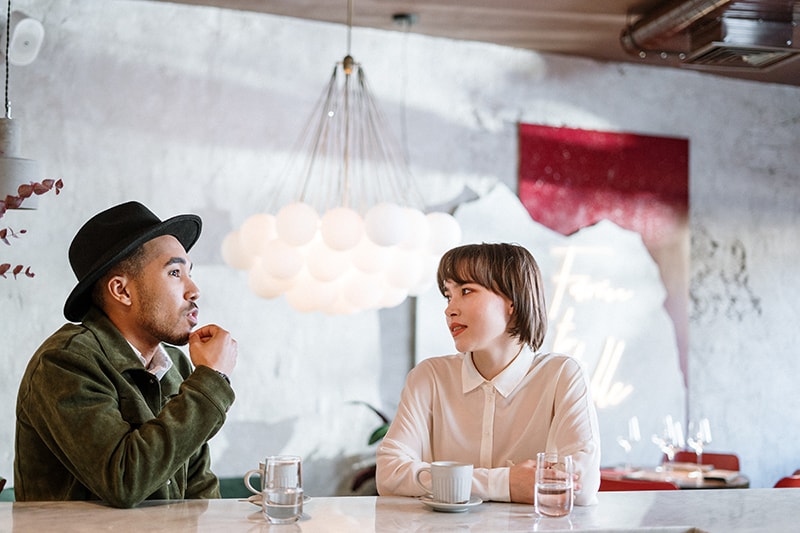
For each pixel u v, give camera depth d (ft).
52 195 13.98
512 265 6.98
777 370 18.67
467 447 7.25
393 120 16.02
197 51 14.85
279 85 15.31
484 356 7.25
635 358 17.35
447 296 7.32
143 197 14.48
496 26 15.67
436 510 6.23
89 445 6.30
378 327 15.72
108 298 7.18
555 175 17.03
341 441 15.39
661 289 17.65
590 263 17.13
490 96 16.71
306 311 13.06
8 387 13.66
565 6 14.49
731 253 18.48
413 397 7.36
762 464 18.43
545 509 6.04
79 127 14.19
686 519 6.04
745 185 18.65
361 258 12.36
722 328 18.31
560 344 16.76
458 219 16.20
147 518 5.89
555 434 7.00
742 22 13.33
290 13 15.20
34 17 13.97
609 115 17.57
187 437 6.45
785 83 18.95
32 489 6.97
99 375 6.67
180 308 7.20
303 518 5.92
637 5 14.38
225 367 6.87
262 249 12.34
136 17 14.53
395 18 15.31
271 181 15.20
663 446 15.03
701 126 18.33
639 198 17.63
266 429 14.99
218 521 5.81
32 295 13.83
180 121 14.74
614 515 6.17
